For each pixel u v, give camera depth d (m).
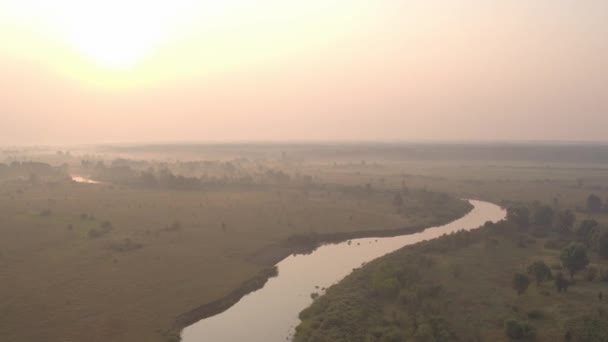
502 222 121.94
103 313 68.25
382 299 71.38
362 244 116.06
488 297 71.75
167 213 139.25
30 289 75.12
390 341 56.09
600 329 56.91
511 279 80.88
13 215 126.56
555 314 64.00
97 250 97.81
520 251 101.25
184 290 79.00
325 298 72.69
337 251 109.19
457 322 62.50
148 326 65.56
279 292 80.94
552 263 90.75
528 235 117.75
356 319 62.69
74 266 87.25
